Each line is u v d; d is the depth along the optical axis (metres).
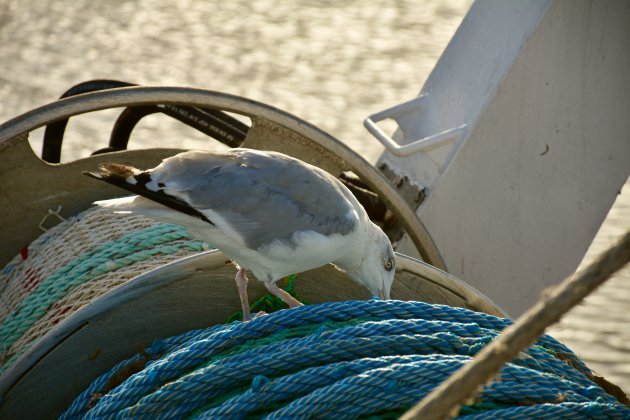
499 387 5.10
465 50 9.48
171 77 17.83
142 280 5.97
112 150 10.09
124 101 8.37
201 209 6.28
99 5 20.50
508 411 4.96
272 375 5.32
